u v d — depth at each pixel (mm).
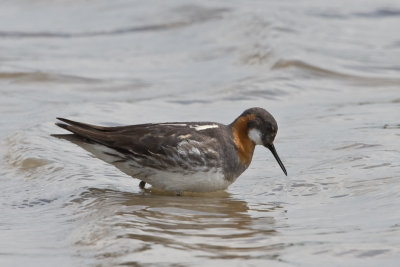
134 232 9430
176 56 23953
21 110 17797
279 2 30703
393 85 19812
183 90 19875
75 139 12047
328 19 27500
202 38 25562
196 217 10469
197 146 11977
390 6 29781
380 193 11148
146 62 23500
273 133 12727
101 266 8320
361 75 20672
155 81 21125
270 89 19297
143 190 12336
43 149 13891
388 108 17000
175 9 29406
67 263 8531
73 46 25938
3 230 10008
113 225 9742
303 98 18766
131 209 10688
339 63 21594
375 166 12508
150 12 29750
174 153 11914
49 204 11328
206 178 12062
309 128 15656
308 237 9359
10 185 12336
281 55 21625
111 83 20891
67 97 19344
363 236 9203
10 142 14633
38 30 28422
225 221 10289
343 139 14344
